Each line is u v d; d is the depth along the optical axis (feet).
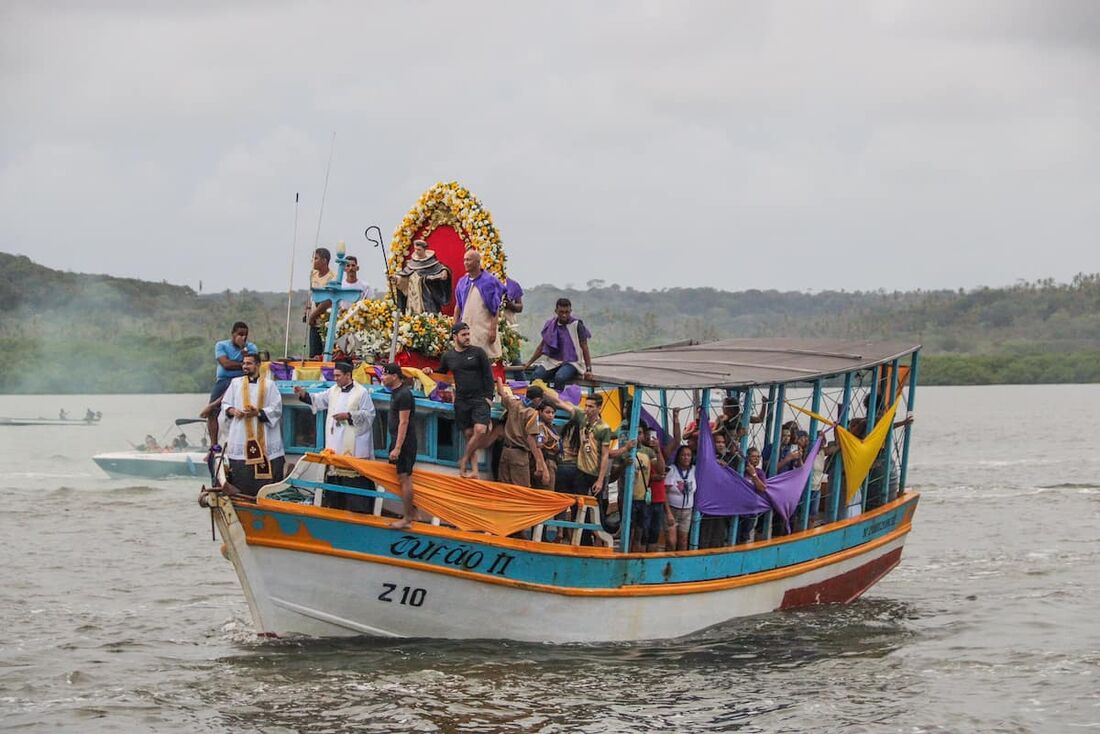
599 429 68.28
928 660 73.72
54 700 63.67
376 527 63.00
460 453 69.26
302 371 68.85
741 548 77.51
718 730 59.72
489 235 76.18
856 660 73.10
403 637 66.90
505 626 67.77
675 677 67.46
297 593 63.62
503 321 78.07
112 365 549.95
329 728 58.08
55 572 105.50
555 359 72.69
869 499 94.27
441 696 61.93
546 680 65.31
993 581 103.14
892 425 92.73
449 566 64.95
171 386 555.28
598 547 68.64
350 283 76.74
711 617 76.33
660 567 71.77
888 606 90.74
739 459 77.46
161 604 90.48
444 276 75.92
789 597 83.51
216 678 66.18
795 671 70.33
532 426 67.72
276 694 62.03
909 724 61.41
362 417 65.51
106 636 78.79
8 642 77.15
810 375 78.95
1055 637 80.53
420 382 68.33
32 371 548.31
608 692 64.03
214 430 69.51
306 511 61.93
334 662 66.18
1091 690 67.62
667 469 75.61
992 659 74.38
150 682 66.59
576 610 69.10
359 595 64.44
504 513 65.92
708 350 92.73
